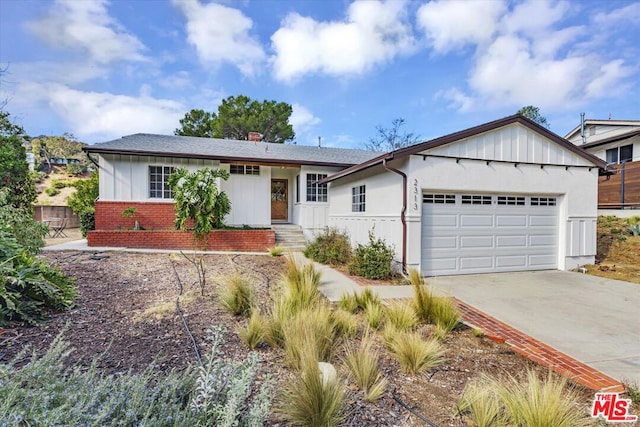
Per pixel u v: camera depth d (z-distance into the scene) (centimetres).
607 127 1953
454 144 781
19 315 364
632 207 1363
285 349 319
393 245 812
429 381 297
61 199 3184
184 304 464
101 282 565
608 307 547
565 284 709
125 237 1012
